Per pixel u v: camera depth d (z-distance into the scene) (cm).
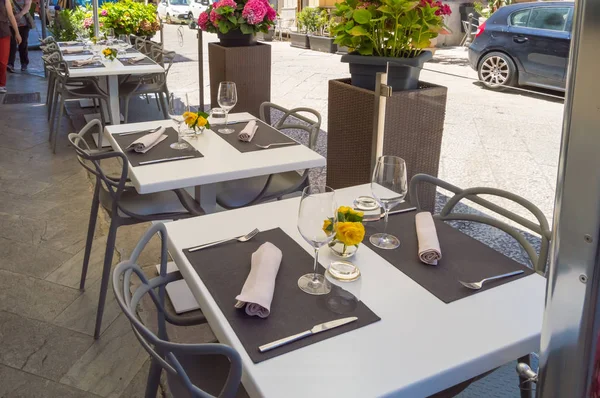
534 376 94
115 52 493
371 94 246
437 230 161
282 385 98
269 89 432
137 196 255
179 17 1330
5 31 656
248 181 276
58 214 346
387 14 242
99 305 227
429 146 246
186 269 139
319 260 143
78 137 242
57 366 212
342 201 183
